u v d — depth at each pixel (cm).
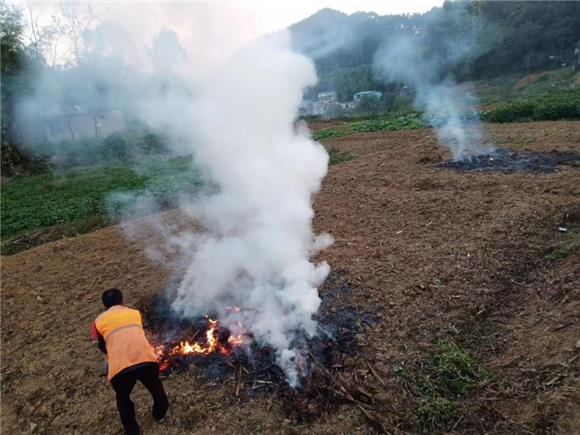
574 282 494
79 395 470
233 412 409
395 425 372
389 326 482
